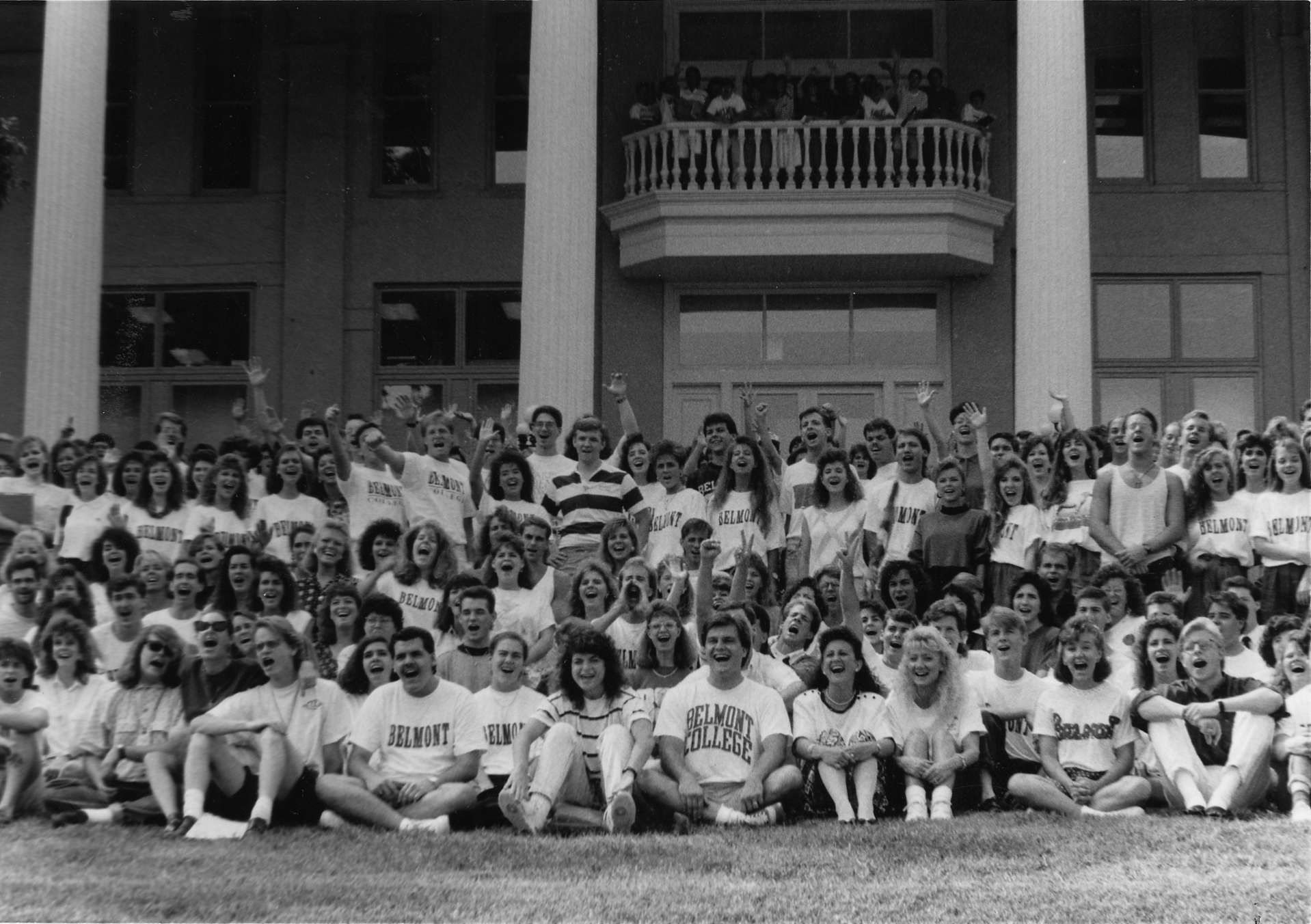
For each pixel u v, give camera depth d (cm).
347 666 942
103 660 988
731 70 2119
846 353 2084
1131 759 917
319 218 2145
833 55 2119
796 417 2081
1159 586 1117
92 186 1786
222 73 2175
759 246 1969
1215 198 2094
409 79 2175
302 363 2130
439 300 2150
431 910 732
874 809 909
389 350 2142
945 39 2106
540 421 1211
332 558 1060
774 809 893
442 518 1194
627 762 877
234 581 994
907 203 1955
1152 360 2083
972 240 1994
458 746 902
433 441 1198
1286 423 1156
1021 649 945
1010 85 2091
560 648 916
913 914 732
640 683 948
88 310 1770
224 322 2155
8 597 1068
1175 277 2097
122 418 2144
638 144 2025
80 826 883
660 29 2116
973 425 1157
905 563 1044
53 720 934
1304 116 2092
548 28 1742
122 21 2180
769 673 958
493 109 2162
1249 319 2089
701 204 1967
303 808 903
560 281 1711
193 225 2156
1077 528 1142
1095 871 787
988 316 2070
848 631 913
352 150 2159
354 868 796
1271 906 730
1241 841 830
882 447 1293
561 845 841
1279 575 1100
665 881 777
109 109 2181
